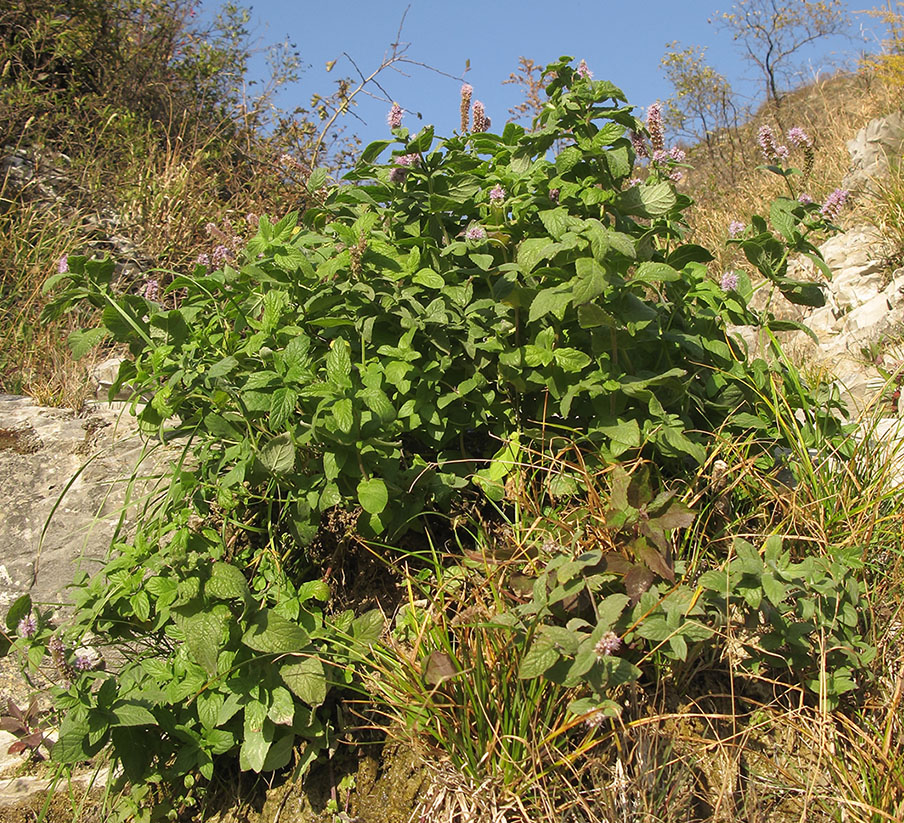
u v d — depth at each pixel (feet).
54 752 6.22
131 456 11.10
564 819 5.86
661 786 6.16
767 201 20.29
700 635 6.13
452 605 7.30
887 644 7.14
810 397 8.48
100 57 24.99
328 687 7.09
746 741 6.61
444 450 8.42
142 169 20.71
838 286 15.31
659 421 7.74
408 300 7.69
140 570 7.16
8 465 10.96
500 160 8.94
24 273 16.60
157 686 7.00
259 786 6.98
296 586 7.95
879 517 8.04
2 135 20.59
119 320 7.90
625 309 7.61
